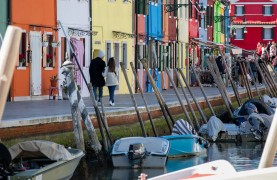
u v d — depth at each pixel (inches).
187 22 2827.3
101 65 1572.3
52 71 1718.8
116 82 1569.9
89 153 1208.2
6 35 402.0
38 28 1665.8
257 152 1409.9
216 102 2053.4
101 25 1962.4
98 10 1943.9
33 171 842.2
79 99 1201.4
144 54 2271.2
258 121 1573.6
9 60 400.2
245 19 5162.4
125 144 1176.2
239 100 2130.9
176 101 1739.7
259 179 409.4
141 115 1456.7
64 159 912.9
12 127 1052.5
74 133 1169.4
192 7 2930.6
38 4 1667.1
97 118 1262.3
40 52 1673.2
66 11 1780.3
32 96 1651.1
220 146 1512.1
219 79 1935.3
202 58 3080.7
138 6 2218.3
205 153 1349.7
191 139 1302.9
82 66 1854.1
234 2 5177.2
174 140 1285.7
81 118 1203.2
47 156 919.0
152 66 2343.8
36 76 1662.2
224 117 1886.1
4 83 400.2
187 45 2815.0
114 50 2052.2
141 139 1182.9
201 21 3149.6
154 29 2373.3
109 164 1192.8
